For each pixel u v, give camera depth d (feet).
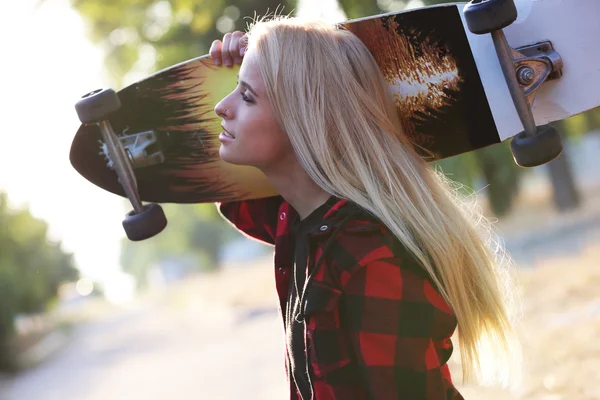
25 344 91.15
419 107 7.27
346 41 6.42
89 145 8.48
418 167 6.32
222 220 64.08
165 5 51.21
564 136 73.92
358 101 6.19
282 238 6.84
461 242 6.18
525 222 76.74
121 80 56.95
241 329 64.49
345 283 5.77
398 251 5.79
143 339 91.15
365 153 6.10
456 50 7.13
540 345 20.52
